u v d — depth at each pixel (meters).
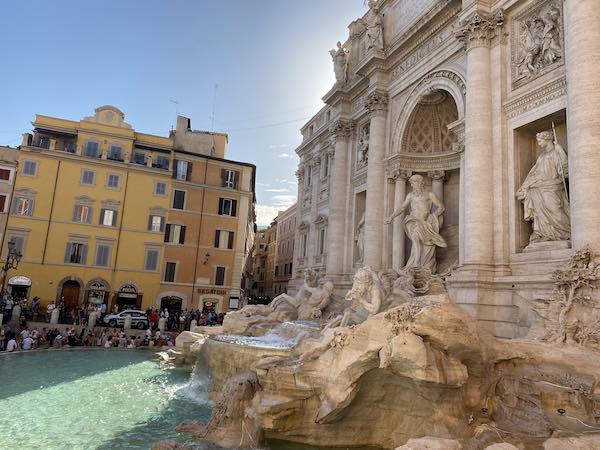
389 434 13.24
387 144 29.86
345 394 12.55
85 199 49.66
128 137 52.31
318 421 12.84
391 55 29.67
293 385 13.70
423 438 9.85
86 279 48.78
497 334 17.97
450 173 28.28
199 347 24.59
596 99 15.20
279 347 17.59
